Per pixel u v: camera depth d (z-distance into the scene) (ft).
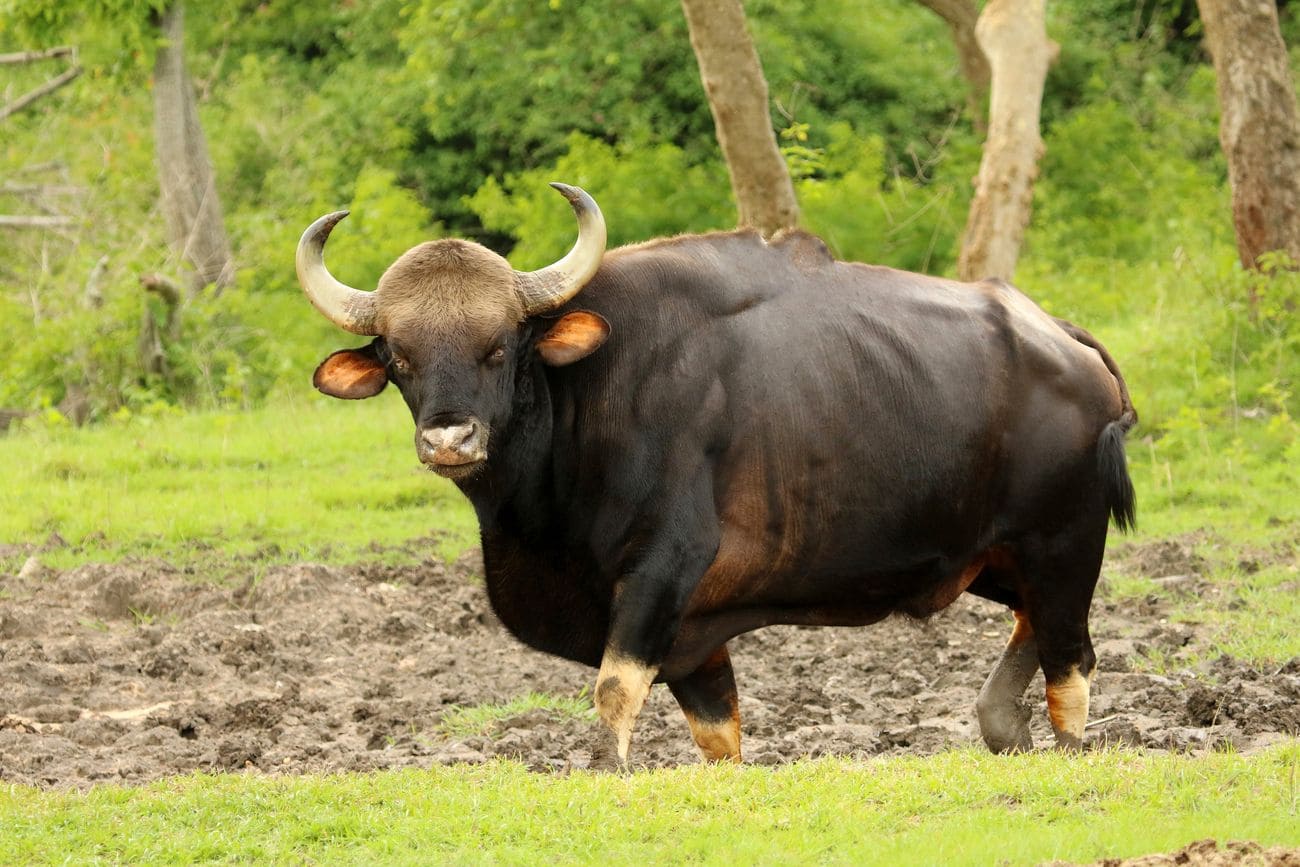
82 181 380.17
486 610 154.10
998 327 104.22
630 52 360.89
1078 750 100.73
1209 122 412.98
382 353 94.89
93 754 109.09
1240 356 227.40
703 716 102.73
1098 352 109.81
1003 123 233.96
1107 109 372.79
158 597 152.15
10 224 339.57
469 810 81.25
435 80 375.66
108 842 79.15
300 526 182.60
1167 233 332.60
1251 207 233.55
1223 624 141.69
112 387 275.80
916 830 77.15
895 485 99.81
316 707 123.65
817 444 97.91
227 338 289.53
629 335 95.86
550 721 119.96
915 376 100.48
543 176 340.59
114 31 326.03
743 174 223.92
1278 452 205.87
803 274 101.81
